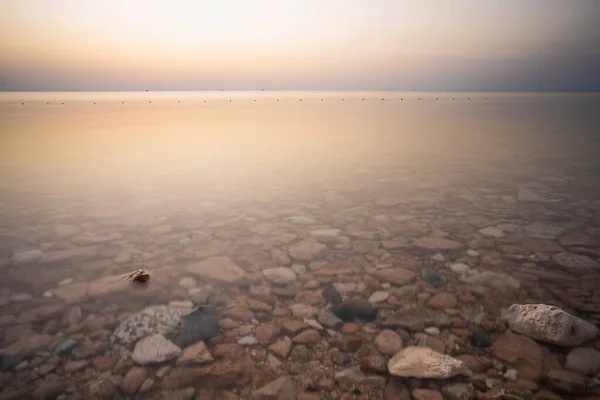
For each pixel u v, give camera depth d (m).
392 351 2.33
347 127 16.50
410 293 3.00
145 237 4.12
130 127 16.11
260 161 8.48
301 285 3.14
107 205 5.21
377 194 5.78
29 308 2.77
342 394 2.00
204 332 2.50
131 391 2.01
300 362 2.24
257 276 3.29
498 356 2.27
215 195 5.75
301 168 7.71
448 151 9.74
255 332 2.52
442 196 5.64
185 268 3.42
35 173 7.19
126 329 2.52
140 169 7.60
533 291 3.00
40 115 23.48
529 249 3.77
